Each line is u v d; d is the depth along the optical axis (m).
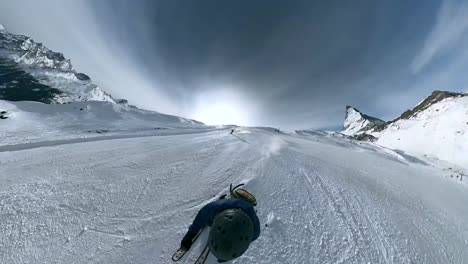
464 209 8.88
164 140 13.87
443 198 9.67
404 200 8.26
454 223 7.32
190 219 5.11
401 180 10.94
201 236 4.45
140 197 5.95
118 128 23.95
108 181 6.80
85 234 4.55
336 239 5.15
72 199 5.68
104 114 30.67
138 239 4.48
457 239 6.36
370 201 7.36
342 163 11.99
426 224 6.77
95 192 6.08
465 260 5.56
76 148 10.73
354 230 5.62
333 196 7.12
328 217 5.91
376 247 5.21
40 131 18.75
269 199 6.18
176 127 29.44
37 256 4.01
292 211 5.81
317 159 11.60
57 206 5.35
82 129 21.62
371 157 16.59
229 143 13.56
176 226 4.86
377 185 9.19
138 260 4.03
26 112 24.75
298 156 11.45
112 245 4.32
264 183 7.11
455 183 13.76
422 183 11.37
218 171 7.93
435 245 5.84
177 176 7.38
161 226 4.85
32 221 4.79
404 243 5.59
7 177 6.80
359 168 11.55
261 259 4.21
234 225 2.75
